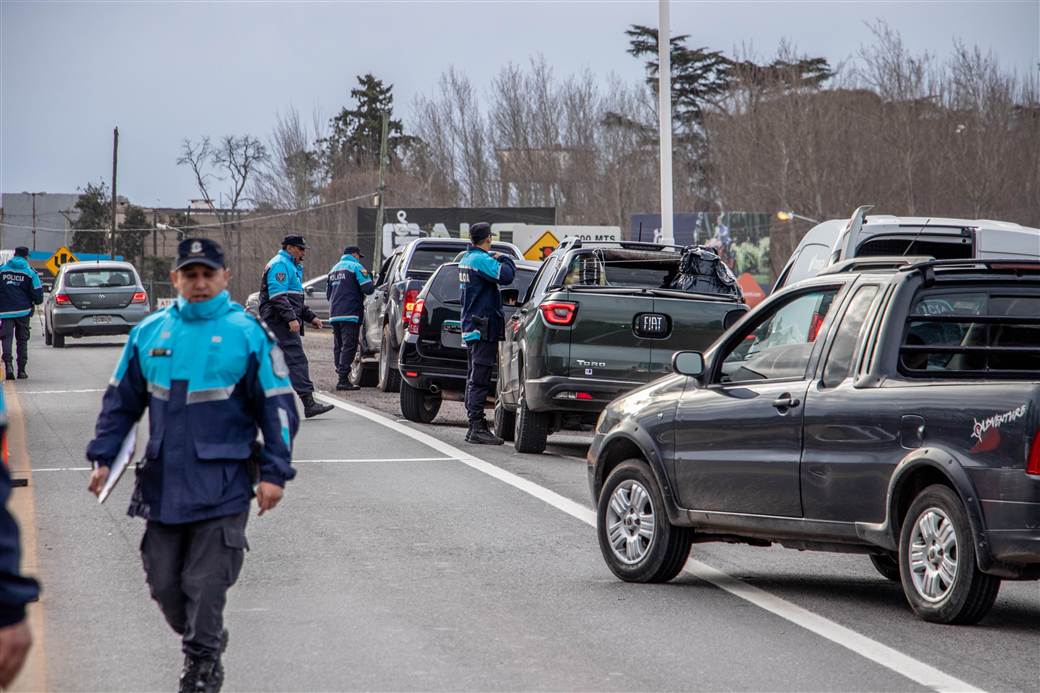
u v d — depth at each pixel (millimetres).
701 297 33844
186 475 12898
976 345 18766
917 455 17156
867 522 17938
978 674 15195
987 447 16516
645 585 20391
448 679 14945
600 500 21375
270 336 13289
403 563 21469
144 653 16078
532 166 185625
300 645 16422
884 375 18000
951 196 162375
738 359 20391
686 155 186875
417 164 196750
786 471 18828
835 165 168000
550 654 16062
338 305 56344
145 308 79812
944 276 18547
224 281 13422
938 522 17281
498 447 37125
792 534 18922
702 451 19969
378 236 149250
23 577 7699
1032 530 16047
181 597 13328
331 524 24750
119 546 22484
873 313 18469
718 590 20031
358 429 40594
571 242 36000
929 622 17562
